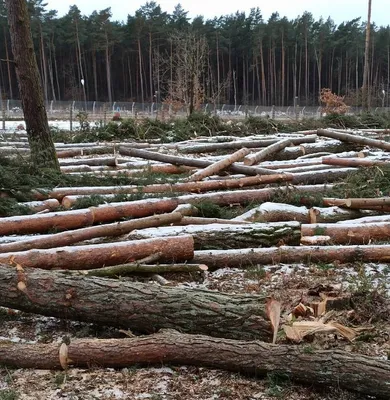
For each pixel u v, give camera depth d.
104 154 14.01
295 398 3.40
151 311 3.99
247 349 3.62
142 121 18.50
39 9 50.75
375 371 3.31
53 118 30.88
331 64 56.06
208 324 3.91
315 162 11.03
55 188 8.23
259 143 14.53
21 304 4.16
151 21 50.91
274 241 6.27
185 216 7.13
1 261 5.05
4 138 16.06
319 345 3.92
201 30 50.56
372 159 10.64
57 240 5.88
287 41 55.31
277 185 9.42
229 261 5.84
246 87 56.66
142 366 3.78
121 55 53.56
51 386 3.57
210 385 3.56
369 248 5.97
